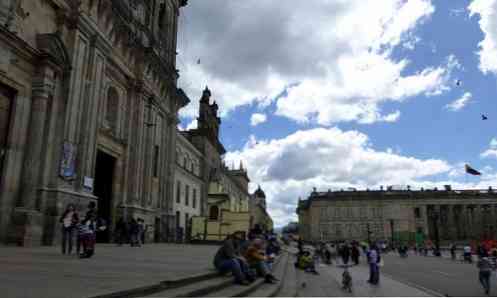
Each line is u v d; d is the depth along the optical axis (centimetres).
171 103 3478
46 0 1862
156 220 3122
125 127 2705
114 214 2523
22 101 1703
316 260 3400
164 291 740
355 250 3247
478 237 9669
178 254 1762
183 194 4525
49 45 1786
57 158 1847
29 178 1672
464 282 1966
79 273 845
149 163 2919
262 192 15325
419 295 1434
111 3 2323
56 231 1756
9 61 1625
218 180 5956
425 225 9825
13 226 1590
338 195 10275
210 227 4350
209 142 5775
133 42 2719
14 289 599
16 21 1664
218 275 1100
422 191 10125
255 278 1267
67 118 1914
